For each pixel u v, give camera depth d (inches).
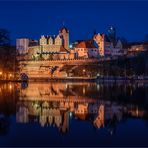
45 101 3016.7
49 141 1423.5
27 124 1772.9
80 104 2760.8
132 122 1828.2
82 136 1514.5
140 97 3348.9
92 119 1943.9
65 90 4662.9
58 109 2422.5
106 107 2517.2
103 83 7372.1
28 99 3201.3
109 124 1785.2
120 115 2084.2
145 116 2034.9
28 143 1390.3
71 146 1350.9
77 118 1991.9
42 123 1808.6
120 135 1523.1
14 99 3159.5
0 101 2935.5
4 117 1994.3
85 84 6825.8
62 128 1680.6
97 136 1512.1
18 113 2169.0
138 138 1465.3
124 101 2962.6
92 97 3442.4
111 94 3801.7
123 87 5349.4
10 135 1519.4
